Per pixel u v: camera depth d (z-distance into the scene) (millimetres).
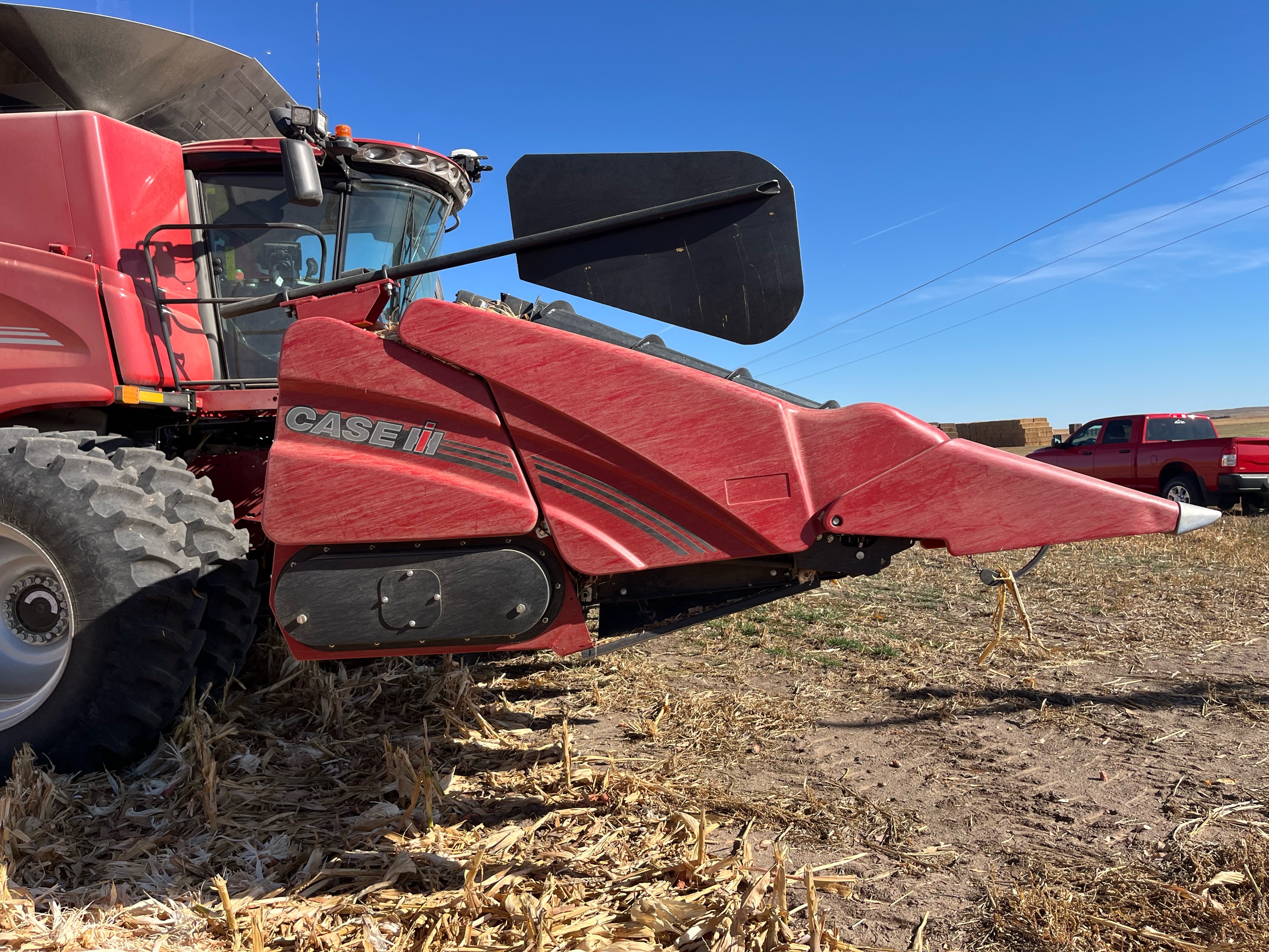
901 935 2107
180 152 3840
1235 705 3836
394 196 4250
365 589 2549
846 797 2938
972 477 2484
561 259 2885
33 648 3268
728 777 3129
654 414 2496
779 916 2031
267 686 3795
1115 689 4137
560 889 2215
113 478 3148
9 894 2195
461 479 2539
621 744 3488
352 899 2182
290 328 2570
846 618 5895
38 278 3475
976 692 4137
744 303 2814
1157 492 12438
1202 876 2336
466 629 2562
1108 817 2742
